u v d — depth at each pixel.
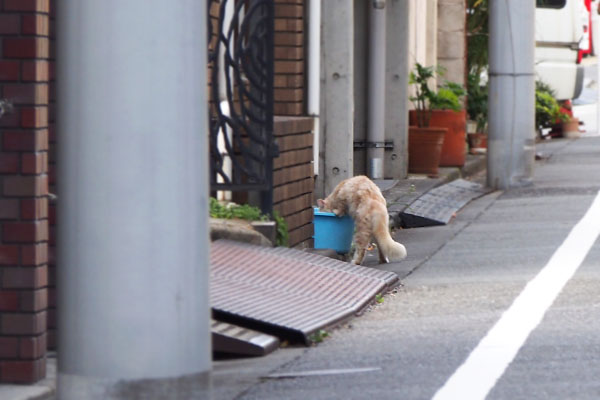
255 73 17.53
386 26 32.06
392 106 32.06
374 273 17.44
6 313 11.22
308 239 19.98
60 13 8.59
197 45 8.55
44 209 11.39
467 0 41.94
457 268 19.42
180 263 8.55
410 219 25.14
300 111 21.03
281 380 12.04
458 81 39.12
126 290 8.49
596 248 20.94
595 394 11.07
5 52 11.03
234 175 17.55
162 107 8.41
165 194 8.47
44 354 11.52
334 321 14.55
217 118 17.27
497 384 11.53
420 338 13.85
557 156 40.69
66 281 8.63
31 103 11.05
